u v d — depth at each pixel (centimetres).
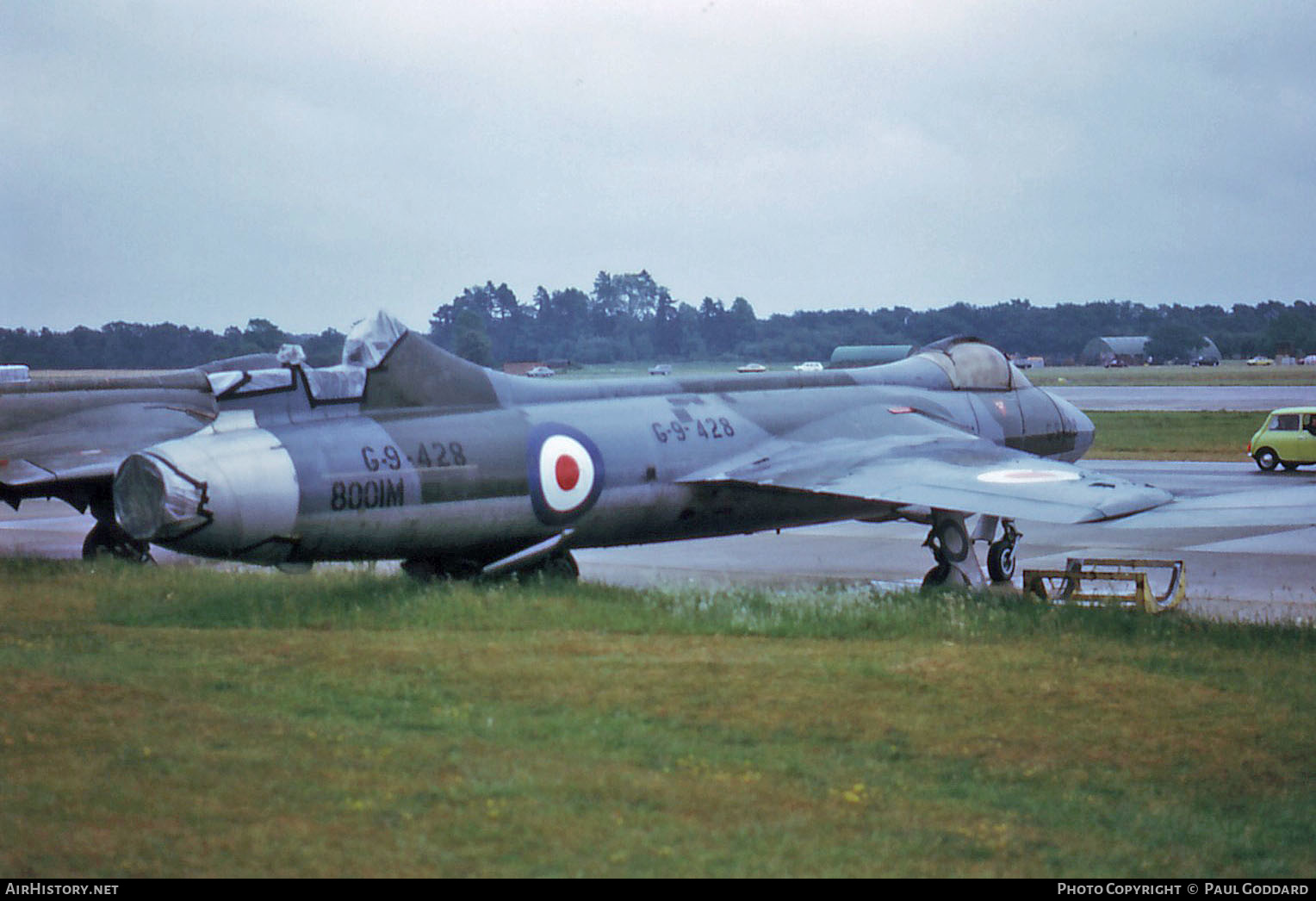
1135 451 4309
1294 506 1434
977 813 781
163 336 12700
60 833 701
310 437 1434
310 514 1401
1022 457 1795
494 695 1030
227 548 1370
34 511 3111
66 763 825
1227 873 698
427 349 1567
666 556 2227
